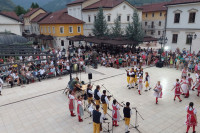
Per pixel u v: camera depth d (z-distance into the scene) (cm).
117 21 3359
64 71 1916
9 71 1762
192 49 2628
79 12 4441
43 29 4219
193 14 2544
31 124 983
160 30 5028
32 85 1622
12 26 3528
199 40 2520
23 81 1666
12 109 1165
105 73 1931
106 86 1530
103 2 4166
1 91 1490
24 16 5838
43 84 1641
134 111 1085
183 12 2655
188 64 1914
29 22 5259
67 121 1001
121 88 1477
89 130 909
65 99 1298
